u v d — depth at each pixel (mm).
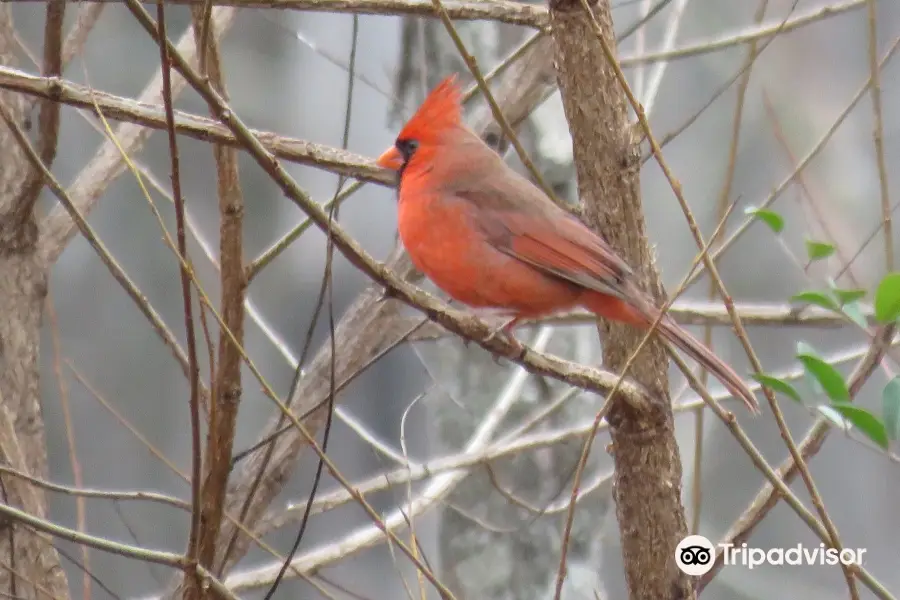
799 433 18094
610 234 6820
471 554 11539
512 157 11273
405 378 17812
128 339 19281
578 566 11641
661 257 18516
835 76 17906
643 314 6621
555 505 11125
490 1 7617
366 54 14766
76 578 16672
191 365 5086
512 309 7445
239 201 6156
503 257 7203
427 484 11141
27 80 5871
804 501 14938
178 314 19438
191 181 18625
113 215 18891
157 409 19312
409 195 7508
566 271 6902
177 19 17953
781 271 17328
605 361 7039
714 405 6023
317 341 19125
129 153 8703
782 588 16281
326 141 18656
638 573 6734
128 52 18125
